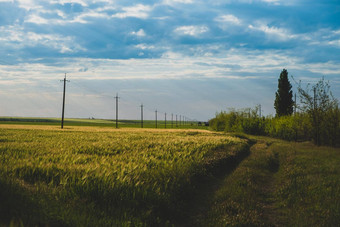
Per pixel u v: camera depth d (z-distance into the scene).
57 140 22.73
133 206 6.47
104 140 23.64
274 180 11.56
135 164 9.92
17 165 8.27
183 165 11.00
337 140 26.27
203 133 47.12
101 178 7.25
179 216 6.84
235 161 16.47
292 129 34.75
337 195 8.17
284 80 54.59
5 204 5.04
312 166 13.48
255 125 51.50
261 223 6.21
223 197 8.29
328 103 26.73
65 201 6.01
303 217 6.56
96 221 5.18
